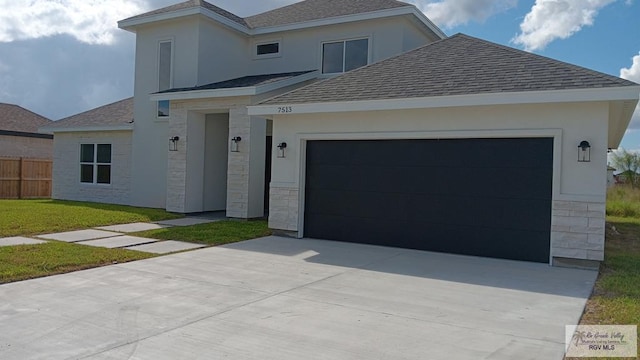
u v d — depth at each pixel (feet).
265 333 15.79
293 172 37.52
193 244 33.50
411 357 13.89
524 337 15.69
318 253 31.07
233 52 58.95
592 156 27.30
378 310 18.62
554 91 26.99
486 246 30.68
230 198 47.60
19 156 84.53
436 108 31.48
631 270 26.96
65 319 16.98
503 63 32.55
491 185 30.60
